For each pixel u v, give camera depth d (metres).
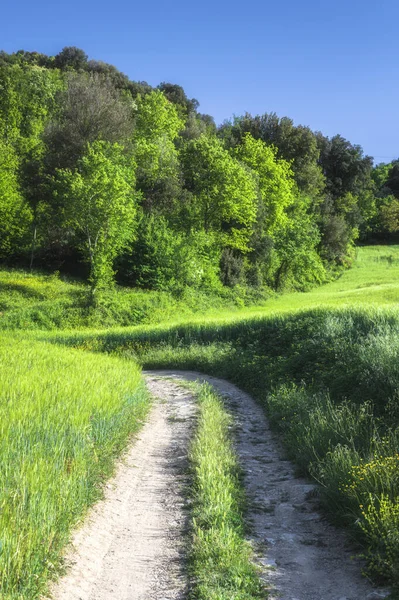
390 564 4.84
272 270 69.56
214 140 62.06
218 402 14.22
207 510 6.29
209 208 60.66
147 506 6.79
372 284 69.25
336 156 103.19
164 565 5.18
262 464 9.20
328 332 17.78
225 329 26.22
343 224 84.69
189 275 52.75
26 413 7.61
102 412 8.82
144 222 55.56
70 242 57.72
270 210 72.94
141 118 81.50
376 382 11.12
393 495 5.91
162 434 10.93
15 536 4.42
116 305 43.50
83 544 5.46
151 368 24.23
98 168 44.56
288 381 15.19
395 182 125.50
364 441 8.23
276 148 79.06
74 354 17.61
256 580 4.87
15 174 62.38
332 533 6.14
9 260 58.44
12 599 3.99
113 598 4.55
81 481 6.23
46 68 131.12
